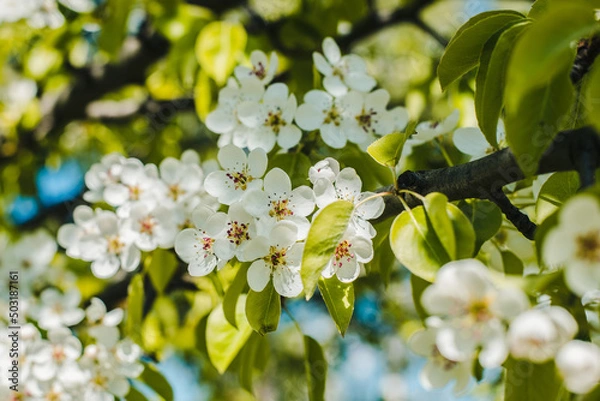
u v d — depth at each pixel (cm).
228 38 73
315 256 48
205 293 71
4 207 103
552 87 46
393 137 52
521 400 47
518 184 57
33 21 81
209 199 63
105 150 105
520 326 43
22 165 104
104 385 61
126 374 62
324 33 85
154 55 97
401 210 53
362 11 85
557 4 46
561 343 43
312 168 52
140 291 65
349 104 60
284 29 84
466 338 44
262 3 90
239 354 68
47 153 109
